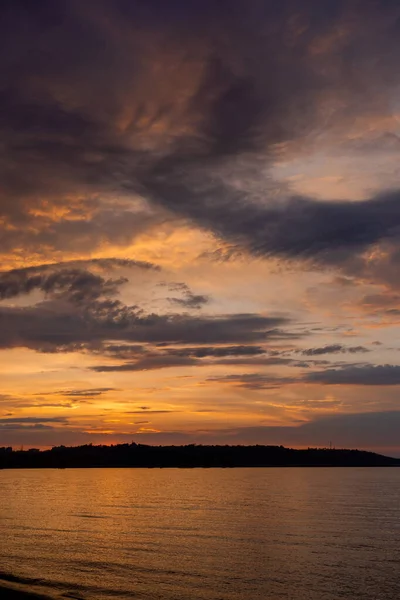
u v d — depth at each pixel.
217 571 46.44
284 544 60.19
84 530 73.12
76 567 47.72
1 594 36.50
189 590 40.22
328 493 148.00
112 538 65.44
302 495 140.25
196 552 55.38
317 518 85.38
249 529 72.81
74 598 36.53
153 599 37.59
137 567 47.91
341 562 50.16
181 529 73.62
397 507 103.88
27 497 139.25
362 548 57.44
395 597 38.66
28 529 74.25
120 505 112.94
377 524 77.31
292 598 38.38
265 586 41.59
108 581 42.53
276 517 87.31
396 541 62.09
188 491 162.12
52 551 55.91
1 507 109.62
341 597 38.66
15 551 55.75
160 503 117.88
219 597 38.47
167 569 47.09
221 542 61.91
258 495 141.50
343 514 91.19
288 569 47.19
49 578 43.12
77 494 151.00
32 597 35.72
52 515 93.44
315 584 42.19
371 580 43.38
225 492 155.75
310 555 53.56
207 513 95.12
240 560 51.09
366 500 122.06
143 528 74.88
